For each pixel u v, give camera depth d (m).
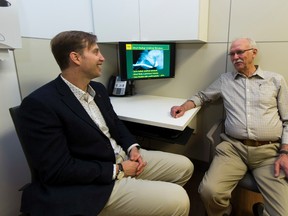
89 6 1.79
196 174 2.02
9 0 1.08
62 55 1.06
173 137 1.48
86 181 1.00
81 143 1.07
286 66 1.55
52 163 0.94
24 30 1.31
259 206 1.47
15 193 1.38
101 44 1.94
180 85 1.97
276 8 1.49
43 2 1.41
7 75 1.25
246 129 1.42
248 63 1.48
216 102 1.86
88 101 1.20
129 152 1.31
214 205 1.27
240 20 1.62
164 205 1.00
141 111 1.60
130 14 1.64
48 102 0.98
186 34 1.50
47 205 0.92
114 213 1.05
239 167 1.36
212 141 1.51
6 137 1.28
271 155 1.34
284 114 1.42
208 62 1.80
